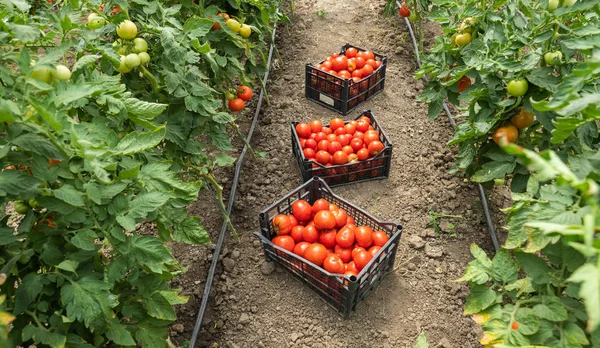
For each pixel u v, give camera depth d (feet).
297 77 7.66
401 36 8.36
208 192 5.76
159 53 4.07
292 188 5.85
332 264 4.20
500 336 2.70
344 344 4.34
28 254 2.49
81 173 2.74
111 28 3.72
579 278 1.31
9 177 2.31
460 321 4.47
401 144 6.36
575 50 3.73
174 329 4.41
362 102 7.06
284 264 4.78
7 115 2.09
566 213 2.43
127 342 2.69
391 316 4.52
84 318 2.40
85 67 2.96
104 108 3.11
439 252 5.01
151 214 2.99
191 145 4.30
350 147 5.70
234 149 6.38
